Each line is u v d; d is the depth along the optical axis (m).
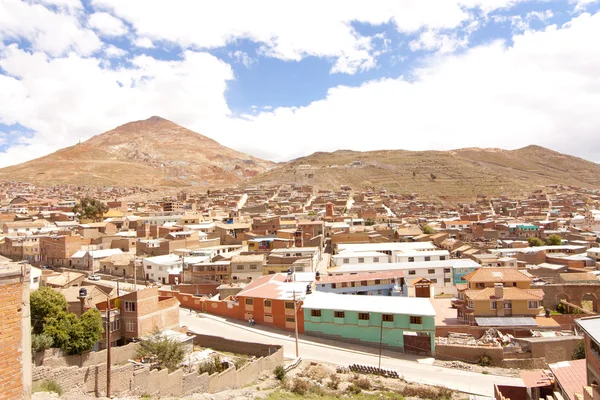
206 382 41.31
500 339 64.19
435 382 51.12
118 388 35.50
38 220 167.62
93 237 138.62
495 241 148.38
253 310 74.44
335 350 62.19
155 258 108.31
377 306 66.50
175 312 63.62
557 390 36.88
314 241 128.00
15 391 16.72
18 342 16.95
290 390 43.66
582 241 133.38
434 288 96.56
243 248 126.94
